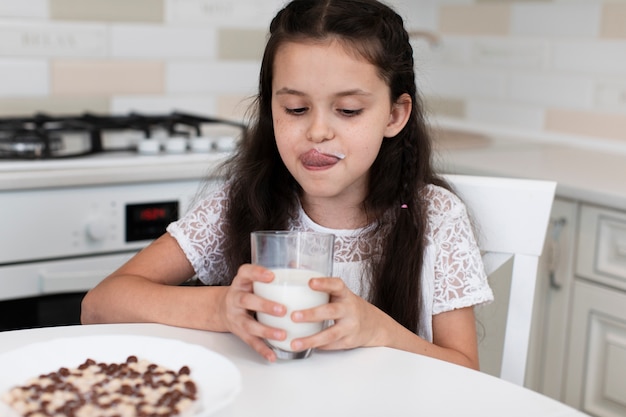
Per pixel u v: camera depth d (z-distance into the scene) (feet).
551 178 5.86
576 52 7.61
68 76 7.42
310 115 3.42
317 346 2.91
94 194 5.75
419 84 8.54
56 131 6.35
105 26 7.52
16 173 5.42
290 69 3.38
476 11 8.55
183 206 6.12
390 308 3.84
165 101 7.97
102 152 6.17
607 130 7.39
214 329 3.24
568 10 7.63
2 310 5.67
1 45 7.05
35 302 5.80
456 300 3.79
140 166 5.89
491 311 4.05
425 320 3.82
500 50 8.34
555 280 5.94
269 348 2.93
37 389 2.50
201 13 8.00
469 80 8.71
